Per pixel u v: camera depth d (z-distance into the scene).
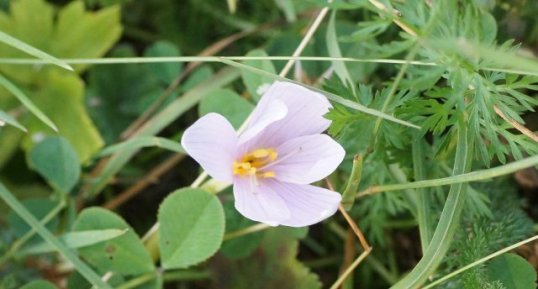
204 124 0.26
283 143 0.27
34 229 0.29
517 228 0.30
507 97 0.26
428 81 0.25
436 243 0.26
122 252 0.30
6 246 0.34
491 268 0.28
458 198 0.27
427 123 0.26
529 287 0.28
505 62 0.22
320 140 0.27
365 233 0.35
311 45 0.35
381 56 0.27
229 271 0.34
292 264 0.33
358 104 0.27
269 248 0.33
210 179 0.31
